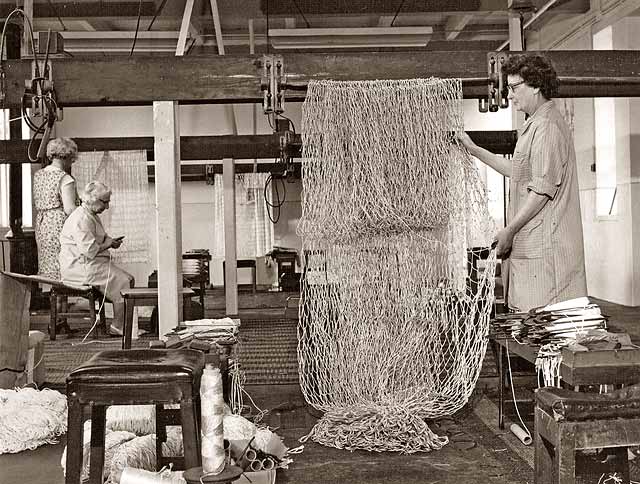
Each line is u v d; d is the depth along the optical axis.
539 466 3.02
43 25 12.34
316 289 4.87
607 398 2.85
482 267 5.57
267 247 13.53
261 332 8.72
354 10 12.20
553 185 4.43
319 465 4.11
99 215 8.95
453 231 4.88
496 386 5.79
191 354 3.16
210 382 2.79
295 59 5.02
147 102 5.22
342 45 13.35
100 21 12.37
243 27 12.78
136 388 2.91
